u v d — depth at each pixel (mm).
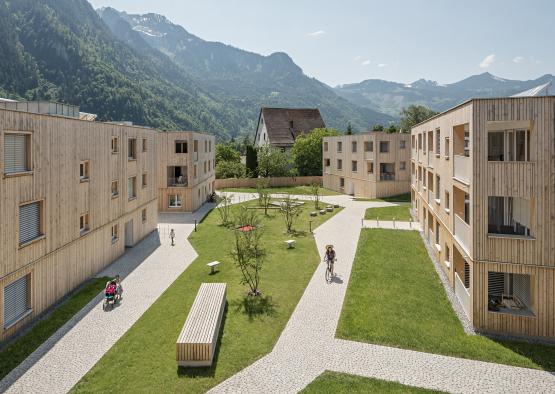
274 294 16719
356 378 10766
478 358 11766
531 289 13570
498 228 15641
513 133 15523
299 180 60344
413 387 10375
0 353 12125
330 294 16625
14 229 13469
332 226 30141
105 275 19562
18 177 13664
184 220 34062
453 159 17203
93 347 12500
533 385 10469
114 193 22656
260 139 77312
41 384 10586
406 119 90000
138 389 10328
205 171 44906
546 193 12797
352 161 47688
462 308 15344
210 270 19953
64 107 21578
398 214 34312
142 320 14383
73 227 17578
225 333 13320
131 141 25781
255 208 39188
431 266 20172
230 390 10266
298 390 10266
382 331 13305
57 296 16297
